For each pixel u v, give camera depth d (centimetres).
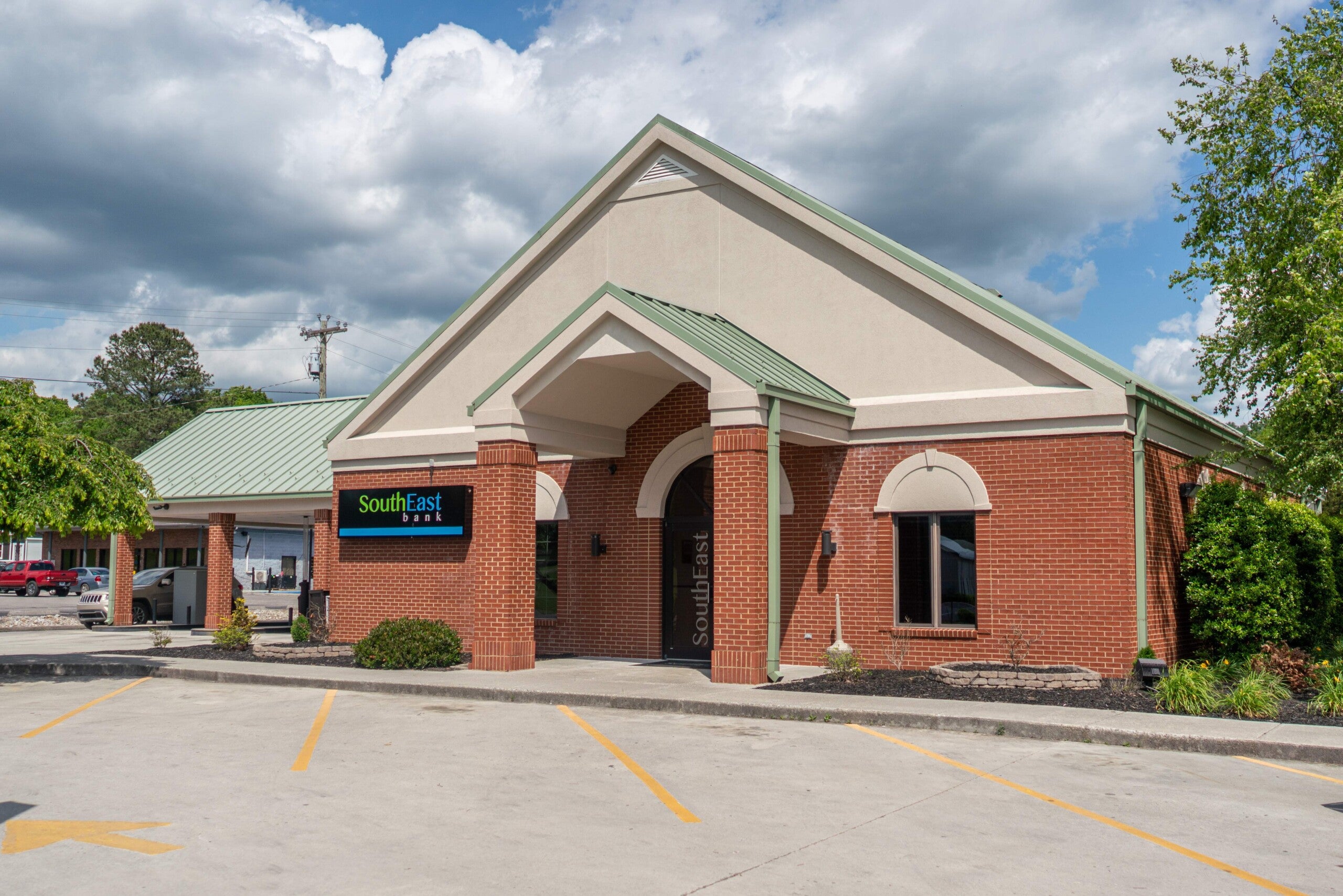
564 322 1784
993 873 693
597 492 2089
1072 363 1622
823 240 1859
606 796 913
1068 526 1609
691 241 1992
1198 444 1958
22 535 1817
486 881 673
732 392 1625
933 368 1745
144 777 991
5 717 1387
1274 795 929
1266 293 2075
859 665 1680
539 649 2122
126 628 3216
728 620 1603
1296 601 1734
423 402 2286
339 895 644
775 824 819
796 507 1836
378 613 2288
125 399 9431
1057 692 1445
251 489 2847
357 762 1069
